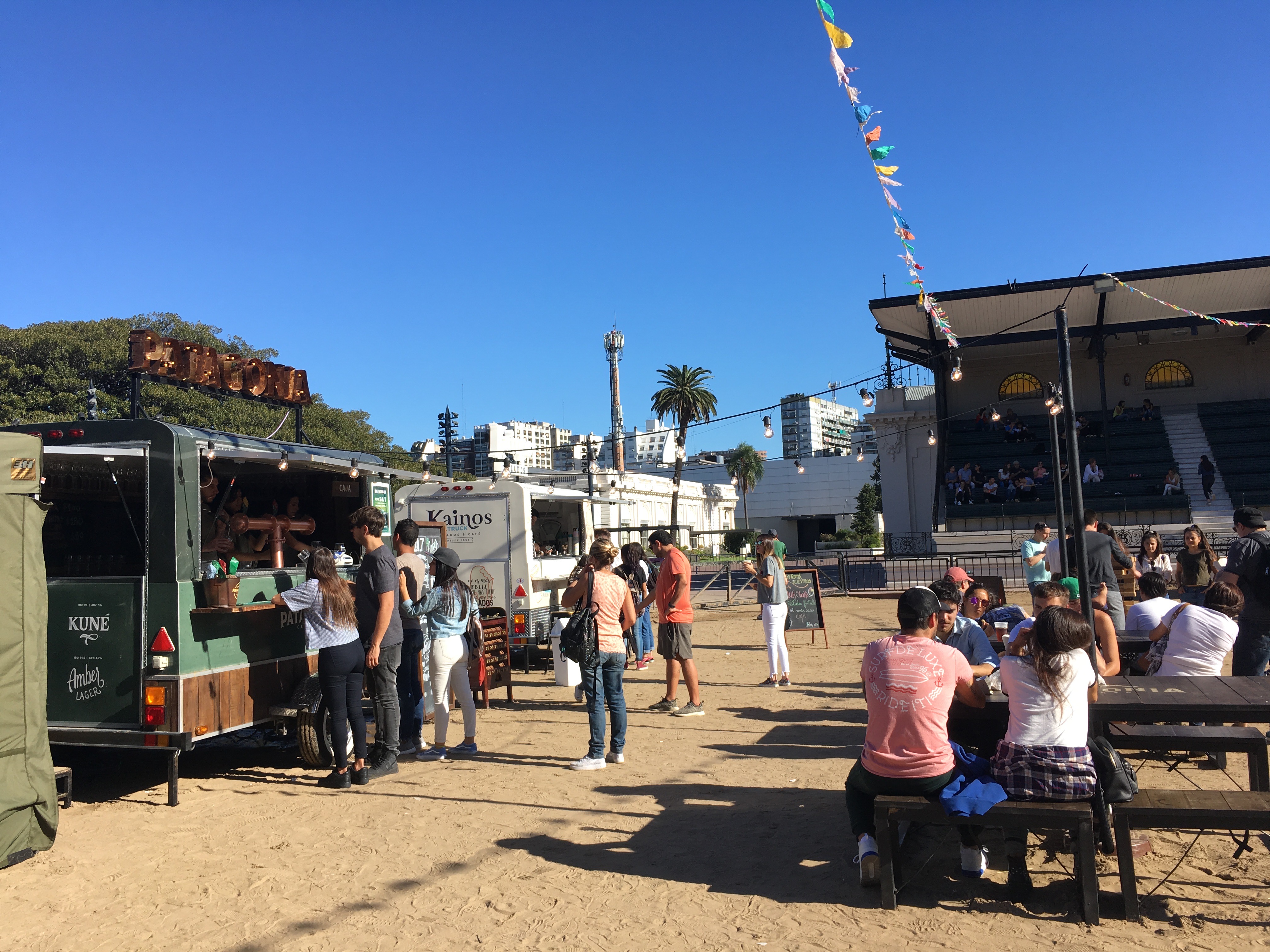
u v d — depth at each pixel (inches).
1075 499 213.0
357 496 354.9
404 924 164.7
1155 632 270.7
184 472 246.8
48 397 1422.2
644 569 495.5
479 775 271.1
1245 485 1176.2
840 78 243.6
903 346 1385.3
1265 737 196.5
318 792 258.8
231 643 260.1
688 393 2792.8
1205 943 148.2
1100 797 164.6
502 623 400.2
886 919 160.7
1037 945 148.6
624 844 205.0
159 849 209.3
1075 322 1197.7
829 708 362.6
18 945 159.6
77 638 249.1
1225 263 1037.8
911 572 1032.8
